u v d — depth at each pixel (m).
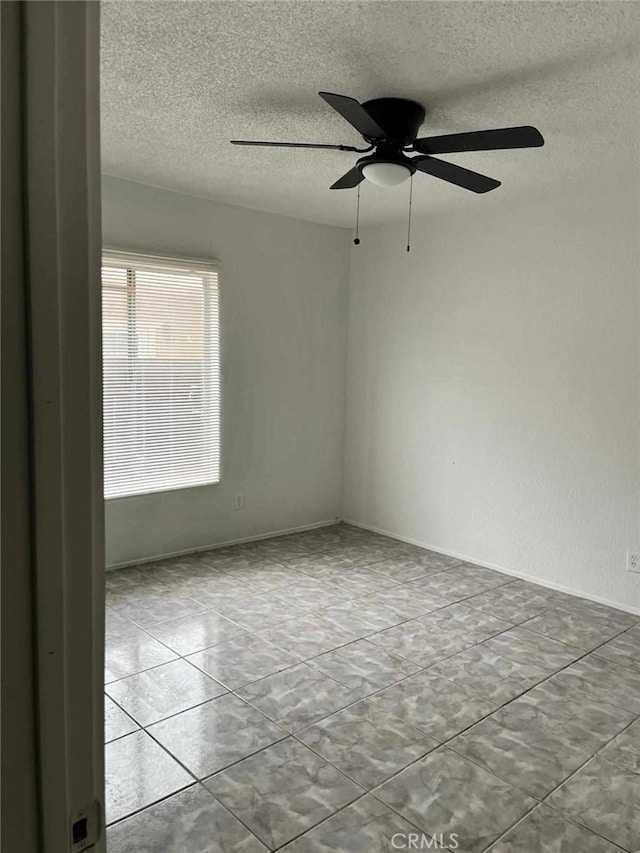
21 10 0.44
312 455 5.27
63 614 0.51
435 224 4.64
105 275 3.93
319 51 2.24
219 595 3.83
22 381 0.47
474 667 3.00
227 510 4.76
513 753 2.36
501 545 4.37
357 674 2.91
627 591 3.74
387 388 5.08
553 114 2.75
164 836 1.93
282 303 4.88
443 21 2.02
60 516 0.50
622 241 3.64
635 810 2.08
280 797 2.11
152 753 2.32
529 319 4.12
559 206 3.92
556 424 4.02
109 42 2.19
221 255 4.47
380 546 4.88
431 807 2.07
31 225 0.46
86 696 0.54
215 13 2.00
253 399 4.80
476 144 2.47
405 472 4.99
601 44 2.14
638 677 2.93
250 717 2.56
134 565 4.30
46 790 0.51
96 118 0.50
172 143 3.24
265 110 2.79
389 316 5.02
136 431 4.19
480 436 4.45
